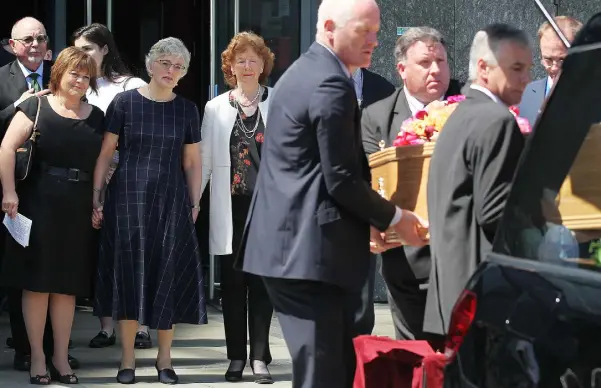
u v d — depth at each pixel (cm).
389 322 1226
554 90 482
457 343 467
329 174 590
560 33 620
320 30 616
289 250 602
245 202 956
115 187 934
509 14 1261
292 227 602
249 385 944
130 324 938
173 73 939
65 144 917
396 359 602
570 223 455
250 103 969
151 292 925
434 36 744
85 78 921
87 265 931
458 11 1320
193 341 1153
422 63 741
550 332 421
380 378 605
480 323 456
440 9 1330
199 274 945
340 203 597
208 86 1457
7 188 902
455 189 588
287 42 1404
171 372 944
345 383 622
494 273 466
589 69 471
